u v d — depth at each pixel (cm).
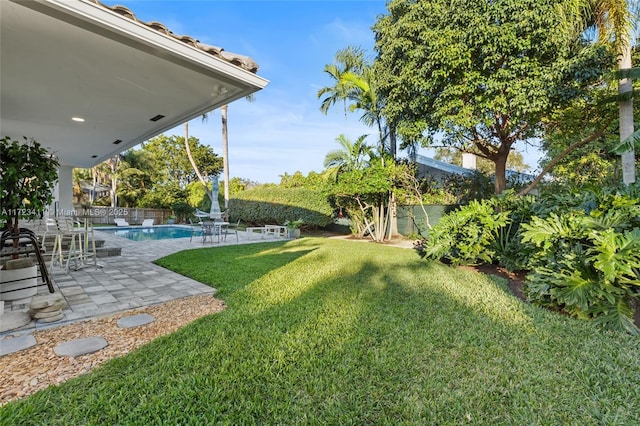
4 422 180
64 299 404
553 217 431
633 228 368
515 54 757
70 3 241
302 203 1525
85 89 415
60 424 182
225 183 1939
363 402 206
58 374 234
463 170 1389
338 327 321
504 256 575
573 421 189
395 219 1262
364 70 1173
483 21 734
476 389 219
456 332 310
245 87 393
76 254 587
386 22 1070
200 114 512
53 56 322
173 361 250
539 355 264
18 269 392
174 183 2505
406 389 219
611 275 318
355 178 1112
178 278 530
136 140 733
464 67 786
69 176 1145
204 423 184
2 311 325
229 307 386
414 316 354
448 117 827
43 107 494
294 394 213
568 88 728
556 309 382
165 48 297
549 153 1277
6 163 366
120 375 231
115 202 2267
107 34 277
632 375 233
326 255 788
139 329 318
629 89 758
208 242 1062
